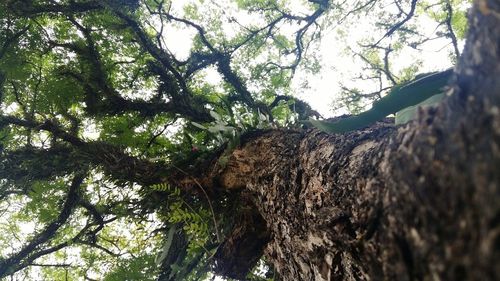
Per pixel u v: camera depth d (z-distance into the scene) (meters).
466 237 0.86
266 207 3.04
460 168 0.92
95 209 8.43
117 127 8.52
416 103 1.84
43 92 8.54
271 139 3.62
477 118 0.91
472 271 0.82
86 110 7.39
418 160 1.12
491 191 0.79
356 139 2.29
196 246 4.02
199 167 4.36
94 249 9.72
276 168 3.06
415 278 1.06
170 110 7.52
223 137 4.42
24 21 8.71
